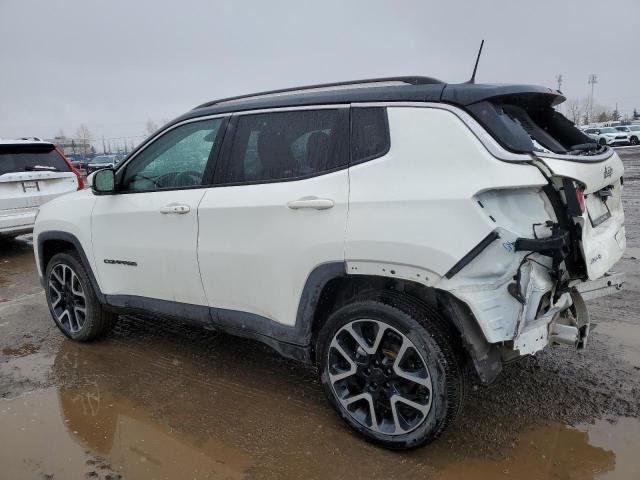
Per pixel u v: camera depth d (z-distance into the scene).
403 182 2.62
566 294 2.77
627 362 3.68
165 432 3.08
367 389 2.83
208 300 3.44
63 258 4.38
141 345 4.39
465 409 3.17
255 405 3.34
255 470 2.70
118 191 3.93
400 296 2.70
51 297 4.61
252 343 4.34
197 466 2.75
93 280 4.16
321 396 3.43
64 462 2.82
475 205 2.41
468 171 2.47
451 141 2.55
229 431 3.06
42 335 4.73
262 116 3.27
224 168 3.36
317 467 2.71
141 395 3.53
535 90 2.86
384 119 2.77
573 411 3.11
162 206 3.56
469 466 2.67
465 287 2.46
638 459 2.67
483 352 2.54
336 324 2.87
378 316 2.70
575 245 2.53
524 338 2.46
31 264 7.96
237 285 3.24
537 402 3.21
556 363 3.70
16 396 3.57
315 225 2.85
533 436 2.89
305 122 3.07
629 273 5.70
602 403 3.18
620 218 3.27
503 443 2.84
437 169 2.55
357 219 2.70
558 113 3.28
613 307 4.73
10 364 4.11
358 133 2.85
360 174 2.76
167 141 3.71
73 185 9.05
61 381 3.78
